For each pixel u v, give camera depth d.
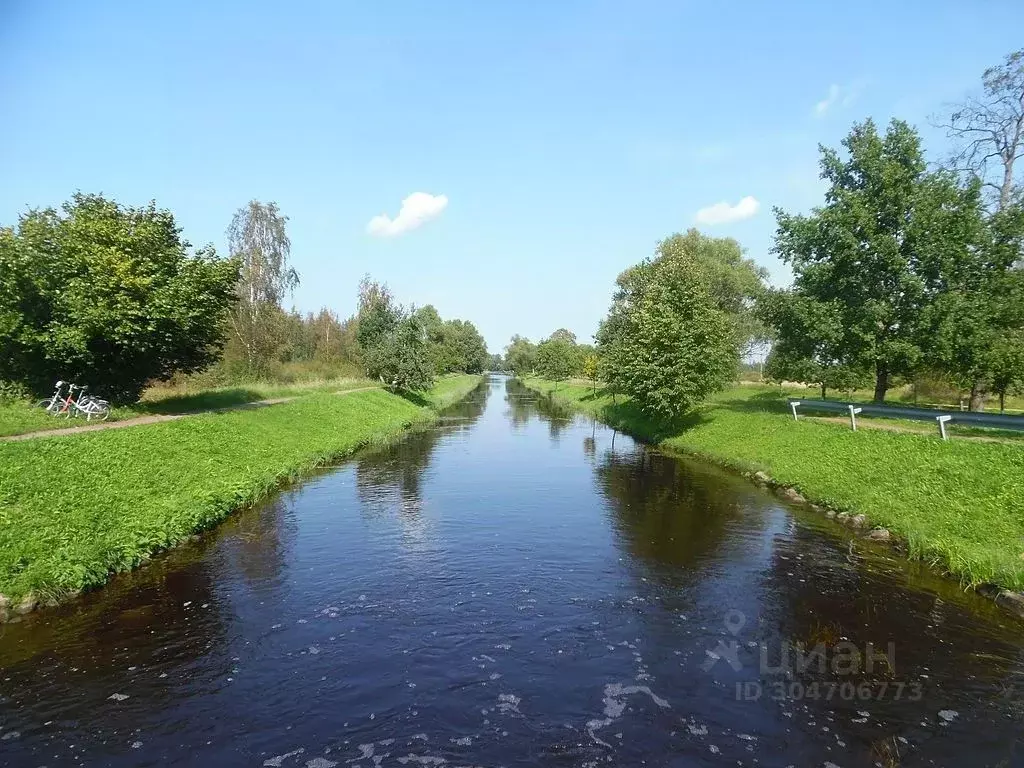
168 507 13.94
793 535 14.39
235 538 13.96
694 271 36.16
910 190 25.28
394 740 6.78
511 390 95.12
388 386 50.16
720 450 25.44
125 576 11.52
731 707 7.44
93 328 19.92
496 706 7.44
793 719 7.20
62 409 20.64
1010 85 25.97
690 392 28.47
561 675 8.16
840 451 19.52
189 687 7.82
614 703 7.52
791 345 28.97
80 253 20.66
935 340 23.22
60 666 8.30
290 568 12.09
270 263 45.84
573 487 19.88
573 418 45.94
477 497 18.33
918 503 14.46
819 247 27.50
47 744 6.68
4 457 13.48
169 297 21.25
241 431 22.47
